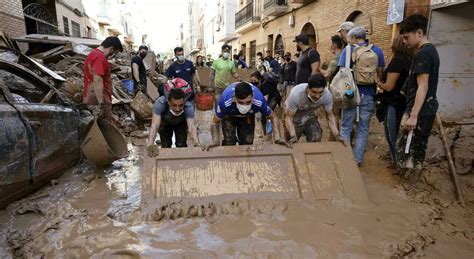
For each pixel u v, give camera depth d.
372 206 3.32
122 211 3.25
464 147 4.62
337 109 4.75
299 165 3.55
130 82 9.63
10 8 9.50
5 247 2.66
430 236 2.81
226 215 3.09
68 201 3.53
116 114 7.55
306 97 3.60
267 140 6.12
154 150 3.54
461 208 3.31
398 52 4.03
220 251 2.55
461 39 6.93
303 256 2.50
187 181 3.38
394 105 4.16
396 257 2.51
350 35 4.48
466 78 7.05
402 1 7.72
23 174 3.40
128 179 4.24
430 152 4.64
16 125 3.31
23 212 3.22
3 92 3.41
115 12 33.41
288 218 3.04
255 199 3.31
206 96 9.15
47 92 4.62
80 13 18.42
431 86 3.41
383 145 5.57
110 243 2.65
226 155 3.57
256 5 21.44
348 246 2.63
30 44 10.71
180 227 2.90
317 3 13.53
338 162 3.60
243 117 3.91
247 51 25.16
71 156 4.43
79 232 2.84
